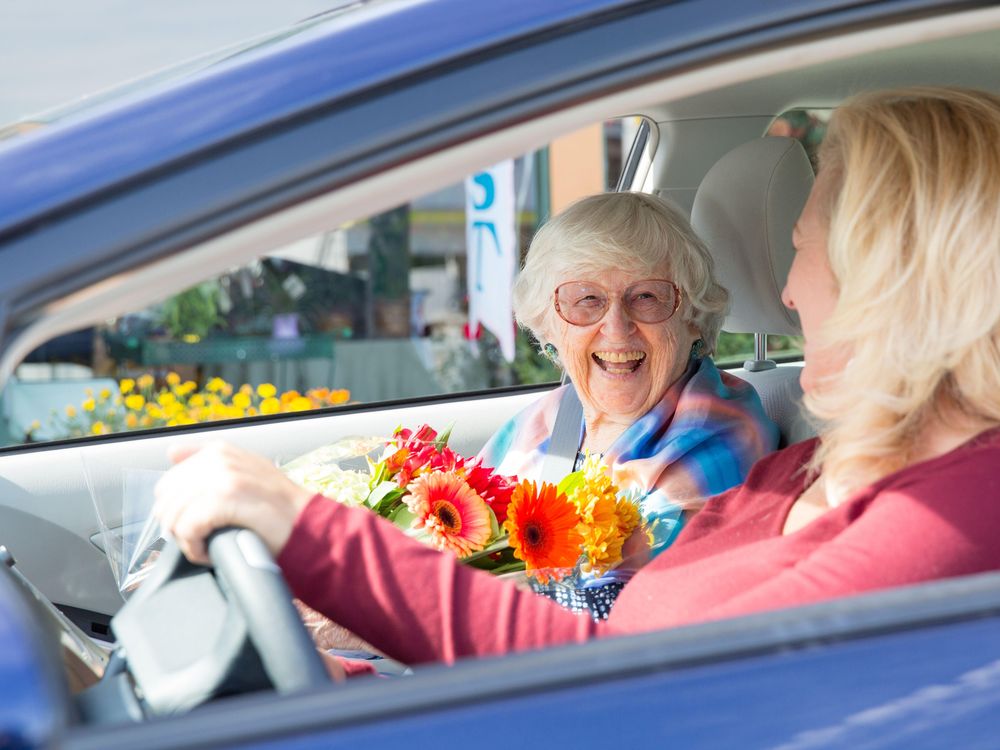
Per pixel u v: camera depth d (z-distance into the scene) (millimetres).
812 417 1572
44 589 2271
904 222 1215
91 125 881
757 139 2354
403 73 887
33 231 828
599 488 1789
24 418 4812
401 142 873
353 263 6789
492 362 6258
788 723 879
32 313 815
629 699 867
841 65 2088
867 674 910
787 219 2312
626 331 2143
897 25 967
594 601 1741
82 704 1018
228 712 812
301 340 6477
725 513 1498
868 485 1235
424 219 6895
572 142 5805
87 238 829
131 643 1062
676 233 2164
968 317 1195
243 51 1106
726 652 908
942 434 1248
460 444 2711
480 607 1109
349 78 885
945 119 1235
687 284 2164
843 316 1252
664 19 922
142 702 1010
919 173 1213
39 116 1109
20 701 689
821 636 930
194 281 878
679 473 2055
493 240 5723
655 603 1314
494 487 1883
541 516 1722
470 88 888
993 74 2006
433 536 1755
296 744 802
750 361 2508
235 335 6434
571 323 2172
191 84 899
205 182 849
